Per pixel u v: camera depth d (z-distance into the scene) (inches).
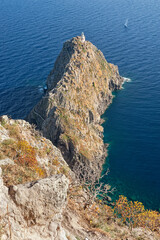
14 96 4591.5
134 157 3376.0
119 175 3100.4
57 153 1446.9
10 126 1255.5
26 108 4269.2
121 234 1141.7
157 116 4156.0
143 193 2861.7
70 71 4067.4
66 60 4576.8
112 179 3038.9
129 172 3144.7
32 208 677.9
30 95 4645.7
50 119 3484.3
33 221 679.7
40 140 1397.6
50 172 1167.6
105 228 1077.8
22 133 1277.1
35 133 1424.7
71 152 3193.9
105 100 4522.6
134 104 4512.8
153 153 3437.5
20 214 654.5
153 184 2979.8
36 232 672.4
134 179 3046.3
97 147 3459.6
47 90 4709.6
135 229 1390.3
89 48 4724.4
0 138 1079.6
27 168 984.9
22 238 615.5
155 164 3262.8
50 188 716.0
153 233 1440.7
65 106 3644.2
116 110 4389.8
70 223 935.7
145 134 3782.0
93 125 3873.0
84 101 3954.2
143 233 1359.5
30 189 684.1
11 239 587.8
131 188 2923.2
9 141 1064.8
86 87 4210.1
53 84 4645.7
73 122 3491.6
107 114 4311.0
